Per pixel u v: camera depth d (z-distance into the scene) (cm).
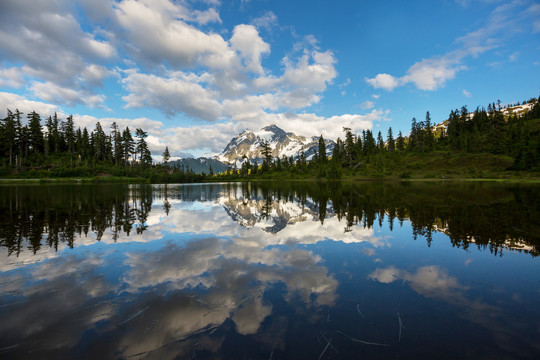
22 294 600
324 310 527
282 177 11725
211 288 631
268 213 1869
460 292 614
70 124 11444
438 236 1134
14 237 1134
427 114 13262
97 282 668
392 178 8956
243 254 902
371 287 638
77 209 2003
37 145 10019
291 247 989
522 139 9275
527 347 415
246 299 575
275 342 426
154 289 625
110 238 1125
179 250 950
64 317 505
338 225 1395
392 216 1633
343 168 11738
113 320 495
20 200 2597
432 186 4906
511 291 622
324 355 394
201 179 11762
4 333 455
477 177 7950
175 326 475
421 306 549
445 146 12231
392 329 465
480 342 429
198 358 389
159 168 11900
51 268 765
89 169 9475
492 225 1332
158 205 2350
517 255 882
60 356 399
